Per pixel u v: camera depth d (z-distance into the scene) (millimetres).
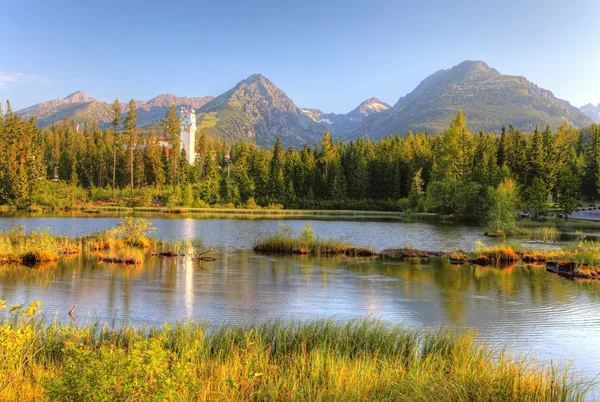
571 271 26484
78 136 162375
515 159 100250
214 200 106438
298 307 17375
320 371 9195
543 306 18281
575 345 13414
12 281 20562
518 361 10305
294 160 123438
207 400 7434
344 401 7766
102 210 82812
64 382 6285
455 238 46375
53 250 28078
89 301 17375
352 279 23562
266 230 50750
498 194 55062
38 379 7402
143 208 89188
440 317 16406
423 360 10617
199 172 136125
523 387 8500
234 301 18031
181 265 26531
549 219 72000
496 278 24469
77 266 24812
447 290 21234
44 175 98125
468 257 31281
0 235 30625
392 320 15812
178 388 6793
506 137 106938
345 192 118312
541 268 28062
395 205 108688
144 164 126188
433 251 34531
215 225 56906
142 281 21438
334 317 15898
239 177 113000
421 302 18750
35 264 25125
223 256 30797
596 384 10328
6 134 95188
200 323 13703
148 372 6336
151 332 11719
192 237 42438
